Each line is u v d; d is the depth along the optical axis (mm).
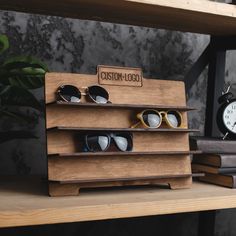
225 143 1187
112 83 1019
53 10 1182
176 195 977
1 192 947
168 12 1093
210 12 1062
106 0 1005
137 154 994
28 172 1303
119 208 871
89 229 1374
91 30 1379
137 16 1188
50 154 922
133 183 1005
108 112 1002
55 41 1330
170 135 1063
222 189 1078
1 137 1087
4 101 1062
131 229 1437
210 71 1373
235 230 1630
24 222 784
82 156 951
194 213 1536
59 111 950
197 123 1554
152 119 1031
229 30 1287
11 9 1190
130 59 1440
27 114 1290
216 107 1363
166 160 1049
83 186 949
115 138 993
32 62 1000
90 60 1381
